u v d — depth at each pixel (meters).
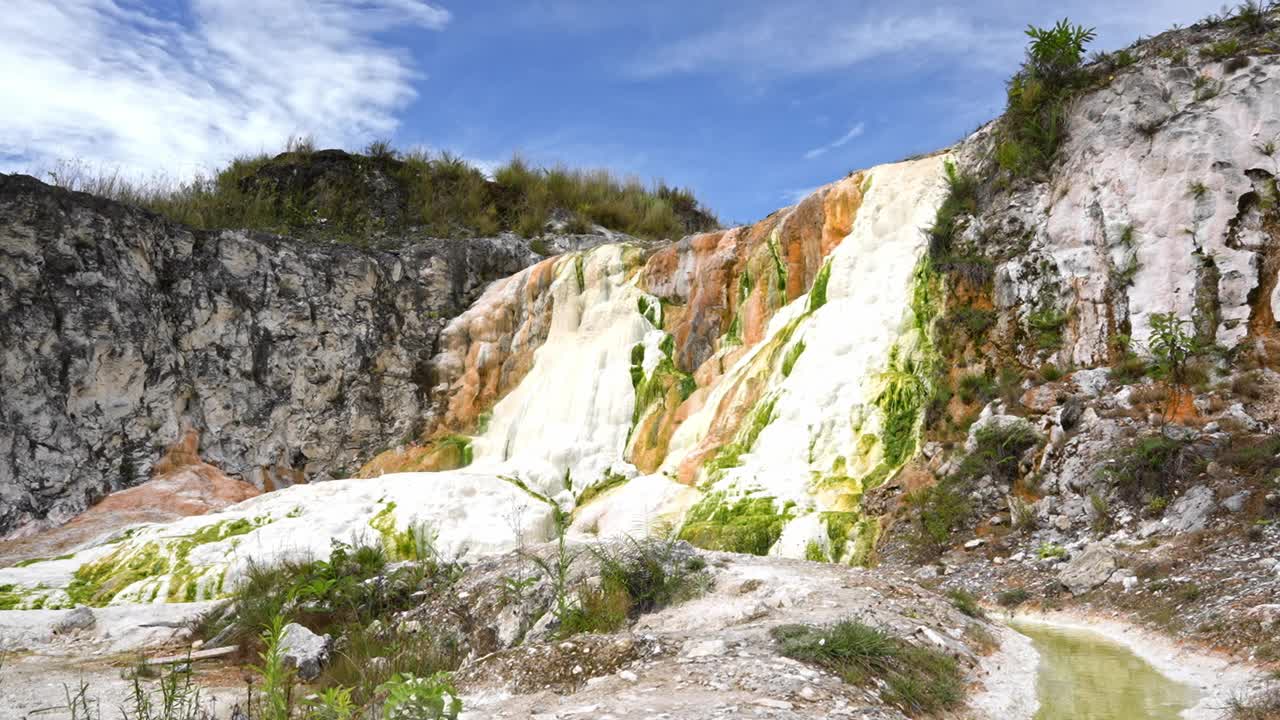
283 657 8.99
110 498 18.16
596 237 28.22
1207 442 11.19
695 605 8.42
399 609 10.43
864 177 18.36
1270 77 14.41
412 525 14.54
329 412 21.64
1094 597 9.56
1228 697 6.45
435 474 16.58
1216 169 14.18
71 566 14.49
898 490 13.44
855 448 14.89
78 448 18.41
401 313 23.28
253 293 21.44
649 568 8.88
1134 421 12.03
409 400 22.36
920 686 6.43
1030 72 16.97
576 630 8.16
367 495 15.78
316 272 22.31
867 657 6.64
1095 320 14.15
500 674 6.97
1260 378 12.20
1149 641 8.14
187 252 21.09
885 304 16.52
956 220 16.38
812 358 16.50
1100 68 16.55
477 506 15.51
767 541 13.33
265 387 21.08
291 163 28.67
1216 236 13.79
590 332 21.31
